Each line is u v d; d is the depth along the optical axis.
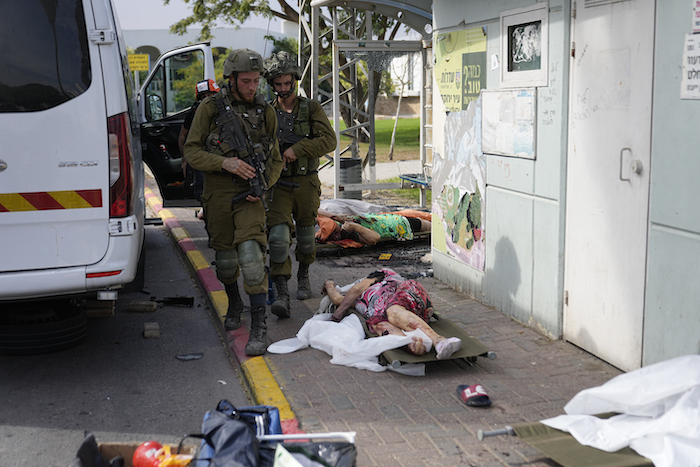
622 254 3.92
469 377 4.02
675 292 3.51
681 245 3.45
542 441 2.93
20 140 3.87
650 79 3.60
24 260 3.94
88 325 5.57
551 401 3.66
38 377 4.40
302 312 5.46
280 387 3.92
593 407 3.10
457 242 5.98
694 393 2.83
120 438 3.55
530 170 4.73
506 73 4.97
